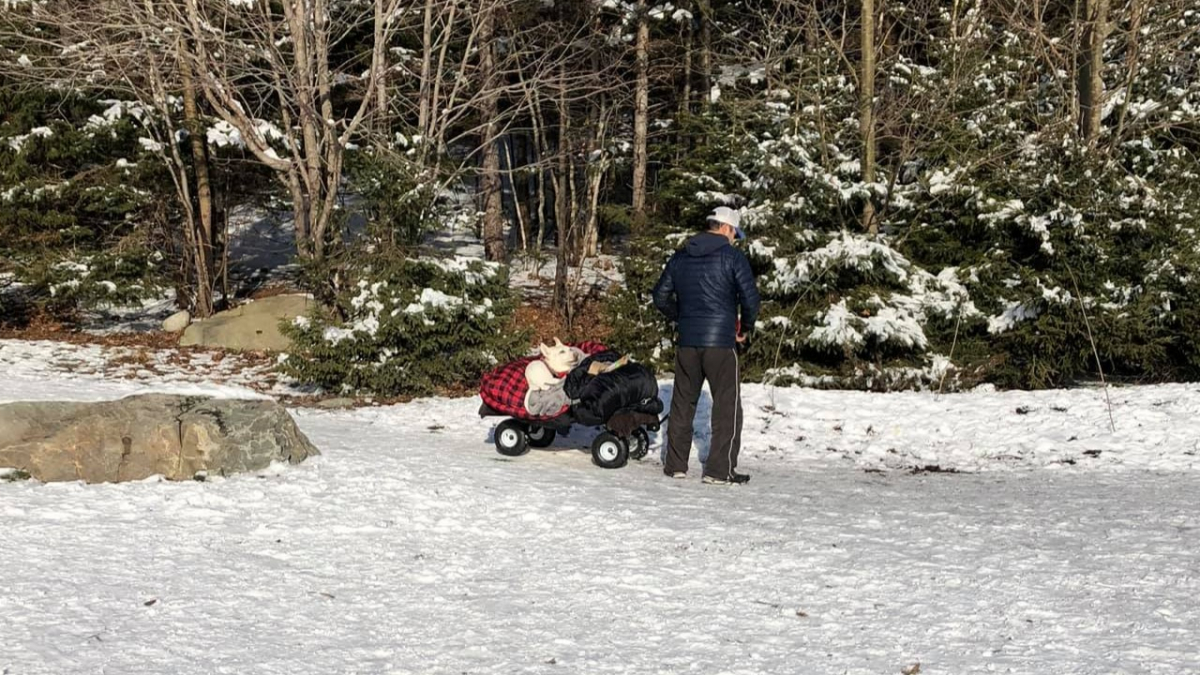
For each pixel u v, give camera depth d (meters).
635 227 18.23
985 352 13.87
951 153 15.08
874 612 4.72
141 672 3.80
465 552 5.71
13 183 21.09
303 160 16.27
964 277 14.20
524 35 22.03
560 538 6.04
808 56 16.31
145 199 21.59
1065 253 13.78
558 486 7.57
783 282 13.72
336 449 8.63
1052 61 17.55
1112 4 17.72
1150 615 4.61
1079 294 13.11
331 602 4.78
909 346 13.34
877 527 6.43
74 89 18.78
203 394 7.76
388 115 16.56
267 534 5.90
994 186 14.69
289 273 27.52
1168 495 7.45
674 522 6.48
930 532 6.28
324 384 14.61
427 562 5.49
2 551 5.25
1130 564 5.46
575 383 8.74
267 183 25.84
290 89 16.78
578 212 24.77
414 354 14.06
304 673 3.88
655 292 8.39
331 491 6.98
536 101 20.67
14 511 6.09
